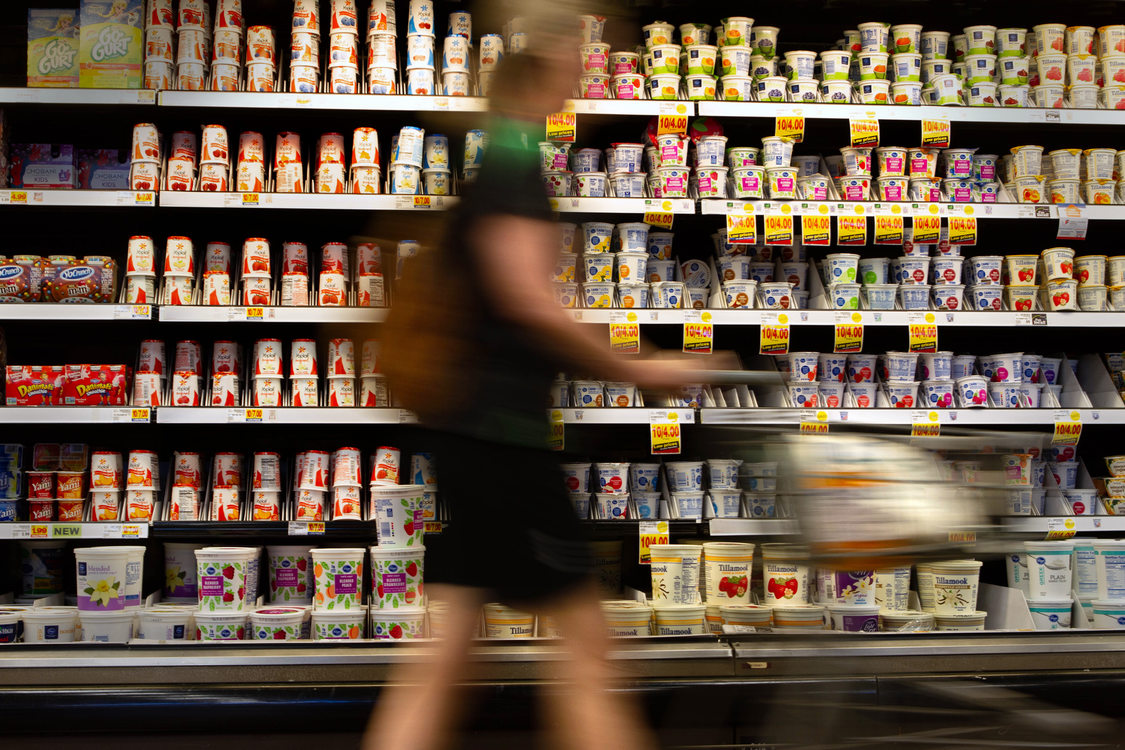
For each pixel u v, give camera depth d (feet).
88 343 10.44
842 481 3.99
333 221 10.29
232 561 8.37
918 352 9.91
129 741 7.13
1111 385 10.39
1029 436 4.36
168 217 10.07
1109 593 8.97
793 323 9.49
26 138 10.23
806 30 11.57
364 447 10.67
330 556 8.35
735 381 4.77
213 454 9.93
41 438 10.31
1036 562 9.05
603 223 9.57
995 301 10.02
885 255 11.25
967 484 4.16
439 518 9.04
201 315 8.87
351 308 9.05
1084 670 7.96
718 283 9.89
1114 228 11.22
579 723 5.17
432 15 9.46
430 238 5.62
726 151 10.17
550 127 9.26
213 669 7.43
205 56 9.37
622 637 7.93
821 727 6.01
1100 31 10.40
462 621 5.42
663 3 10.86
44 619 8.26
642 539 9.15
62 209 9.59
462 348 5.18
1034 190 10.13
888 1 10.92
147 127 9.12
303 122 10.03
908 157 10.07
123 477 9.44
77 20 9.50
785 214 9.54
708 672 7.63
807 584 8.73
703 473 9.95
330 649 7.71
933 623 9.00
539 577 5.19
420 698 5.40
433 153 9.56
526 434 5.16
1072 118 9.96
